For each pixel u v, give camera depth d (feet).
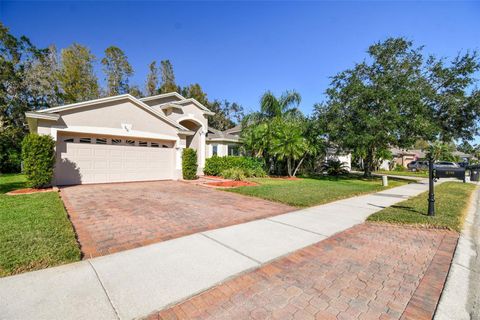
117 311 7.51
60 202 21.95
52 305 7.67
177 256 11.69
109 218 18.22
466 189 41.50
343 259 11.88
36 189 29.58
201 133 56.13
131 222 17.29
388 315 7.72
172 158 45.19
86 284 8.98
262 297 8.55
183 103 53.36
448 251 13.11
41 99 75.25
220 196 28.86
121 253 11.91
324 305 8.18
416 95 48.91
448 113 54.24
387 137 49.55
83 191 30.01
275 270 10.59
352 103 51.42
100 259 11.16
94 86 94.68
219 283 9.37
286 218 19.33
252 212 21.17
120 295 8.36
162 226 16.49
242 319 7.36
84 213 19.60
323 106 58.08
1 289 8.46
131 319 7.19
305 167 67.72
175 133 44.27
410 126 49.55
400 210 22.15
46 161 29.84
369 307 8.12
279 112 65.16
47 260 10.51
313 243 13.97
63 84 85.92
